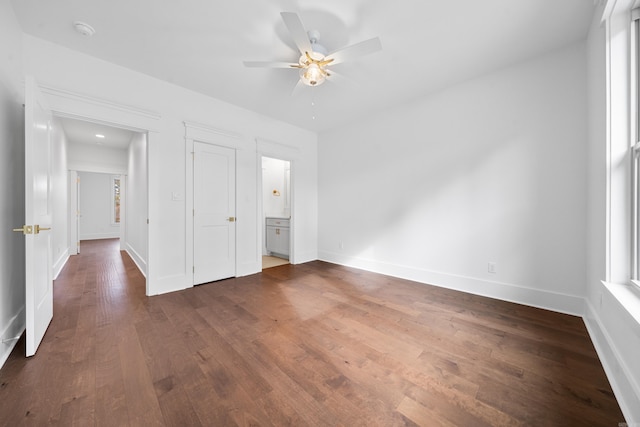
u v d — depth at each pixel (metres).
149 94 2.74
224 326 2.08
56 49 2.20
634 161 1.45
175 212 2.97
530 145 2.47
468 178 2.88
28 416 1.16
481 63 2.51
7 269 1.73
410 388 1.36
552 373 1.48
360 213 4.06
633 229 1.46
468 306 2.49
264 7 1.79
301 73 2.20
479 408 1.22
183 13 1.85
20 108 1.96
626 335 1.28
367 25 1.97
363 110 3.68
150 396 1.29
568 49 2.25
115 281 3.36
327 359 1.63
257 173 3.80
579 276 2.24
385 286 3.14
